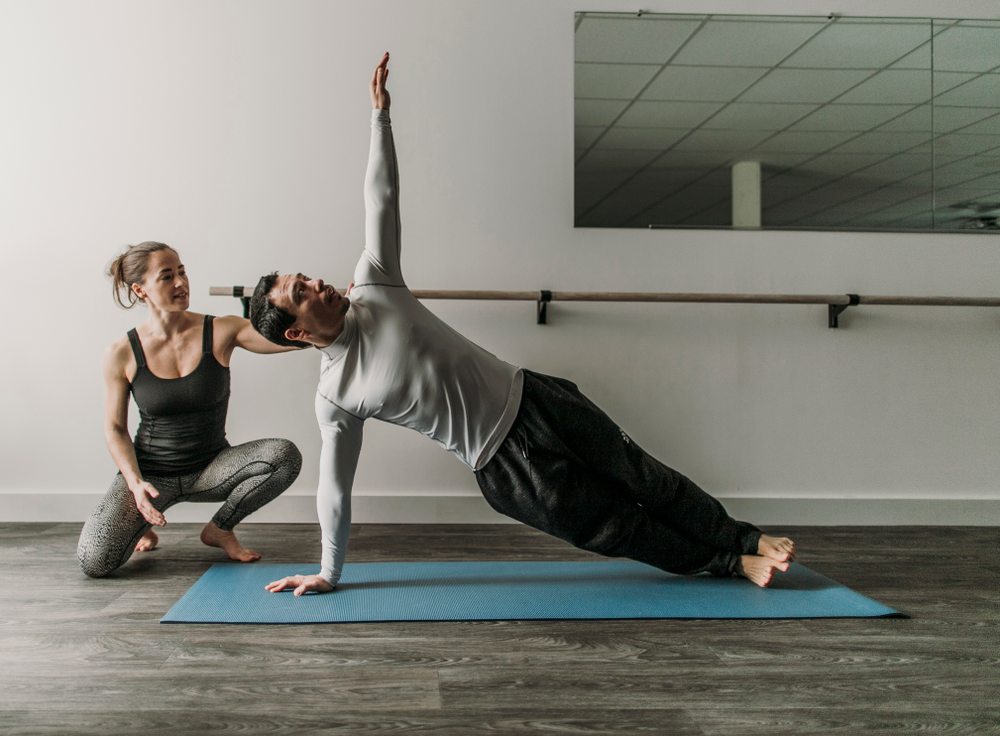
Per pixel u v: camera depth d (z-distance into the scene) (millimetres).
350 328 1919
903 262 3270
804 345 3256
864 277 3262
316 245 3168
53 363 3119
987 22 3266
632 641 1716
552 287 3215
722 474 3242
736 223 3227
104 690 1428
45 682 1464
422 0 3189
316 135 3168
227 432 3145
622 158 3215
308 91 3166
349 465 2016
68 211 3119
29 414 3113
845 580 2291
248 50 3152
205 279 3143
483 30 3195
